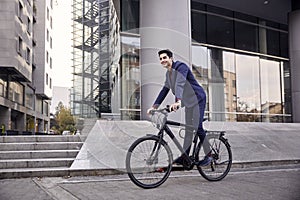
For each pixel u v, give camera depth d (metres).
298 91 15.95
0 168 6.21
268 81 18.17
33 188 4.88
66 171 5.85
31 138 7.93
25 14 33.16
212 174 5.21
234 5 16.14
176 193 4.36
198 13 15.78
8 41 28.14
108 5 18.86
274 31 18.67
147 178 4.73
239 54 17.12
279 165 6.93
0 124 29.27
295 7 16.09
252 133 9.77
